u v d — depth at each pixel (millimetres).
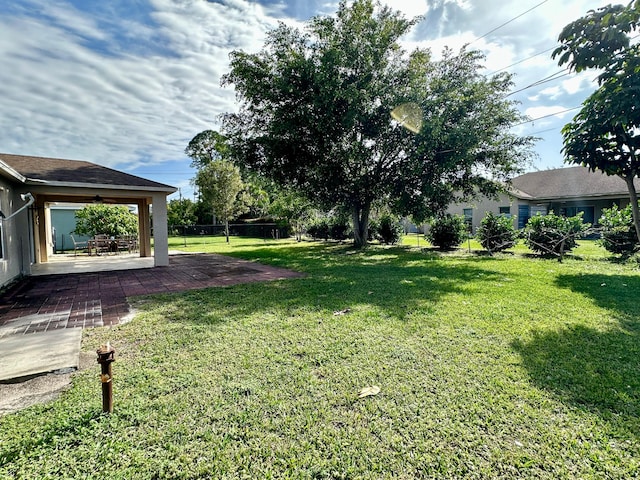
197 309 4609
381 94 10961
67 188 8352
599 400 2205
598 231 9469
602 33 4266
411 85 10984
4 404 2254
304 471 1656
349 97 10008
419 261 9484
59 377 2645
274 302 4879
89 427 1982
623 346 3051
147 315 4355
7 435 1917
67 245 19594
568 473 1613
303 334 3486
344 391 2363
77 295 5707
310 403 2223
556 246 9617
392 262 9391
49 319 4254
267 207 26219
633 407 2125
